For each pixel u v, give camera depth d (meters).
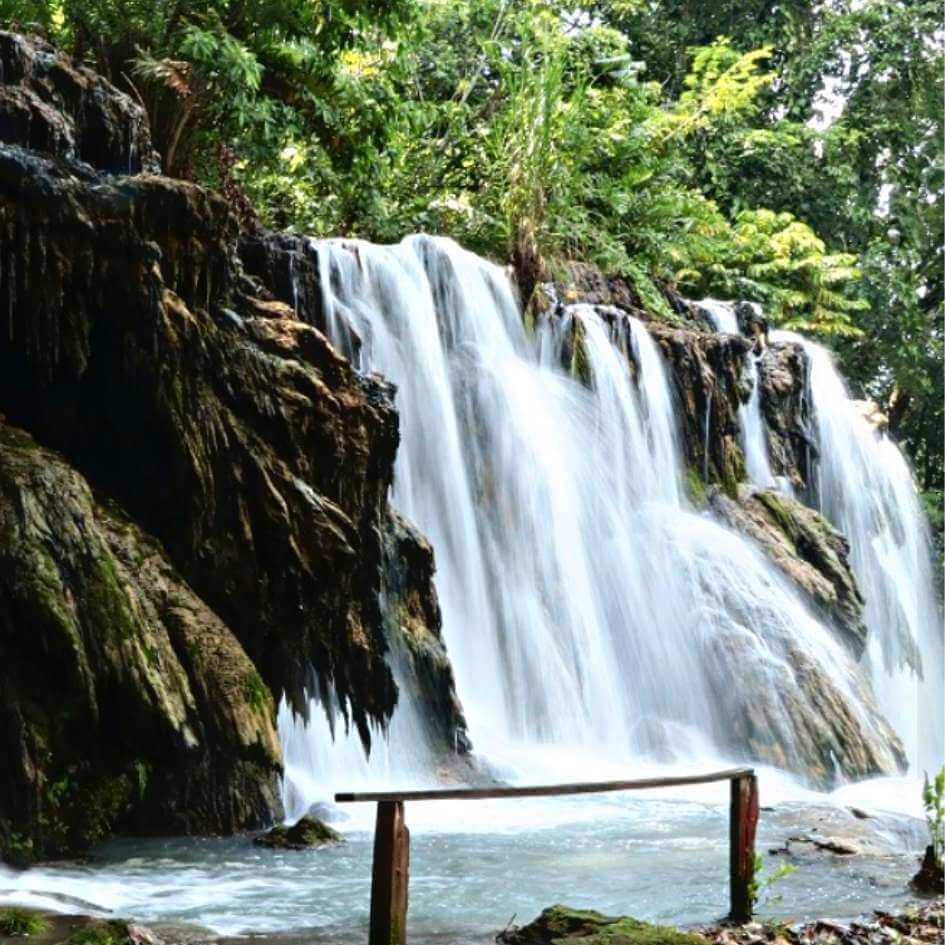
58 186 9.76
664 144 25.83
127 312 10.10
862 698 16.17
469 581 14.69
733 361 18.78
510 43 24.00
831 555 18.16
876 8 31.36
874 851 9.66
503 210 19.34
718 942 6.82
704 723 15.37
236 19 16.08
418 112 18.56
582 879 8.51
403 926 6.06
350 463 11.34
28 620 8.93
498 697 14.30
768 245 26.23
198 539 10.42
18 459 9.34
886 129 31.14
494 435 15.52
